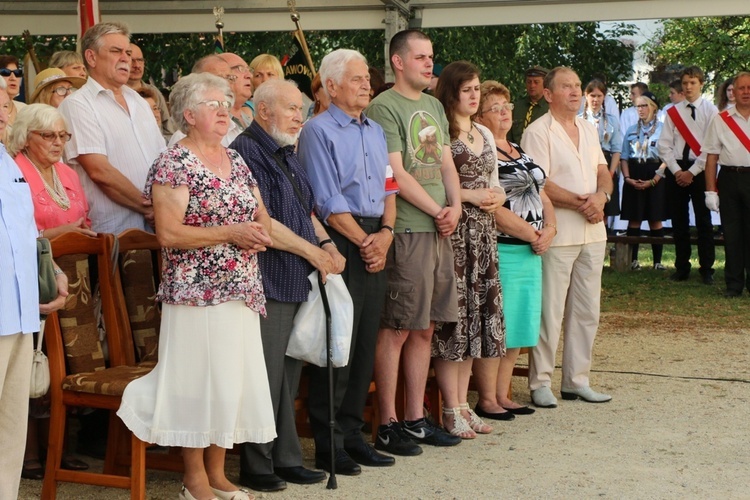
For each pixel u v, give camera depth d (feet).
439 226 16.24
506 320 18.61
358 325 15.58
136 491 13.23
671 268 39.91
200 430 12.82
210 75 13.30
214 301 12.80
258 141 14.58
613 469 15.84
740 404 20.12
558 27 51.21
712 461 16.33
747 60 56.75
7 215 11.81
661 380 22.21
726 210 32.42
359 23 29.89
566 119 20.15
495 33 49.80
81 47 16.55
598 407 19.92
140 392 13.06
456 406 17.56
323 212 15.26
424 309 16.21
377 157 15.71
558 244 19.70
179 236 12.67
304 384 17.30
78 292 14.12
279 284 14.28
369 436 18.02
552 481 15.19
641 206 38.58
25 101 27.55
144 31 31.32
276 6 30.14
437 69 26.30
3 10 31.40
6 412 12.19
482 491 14.70
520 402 20.30
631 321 29.09
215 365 12.84
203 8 30.53
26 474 14.98
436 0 29.12
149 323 15.21
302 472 14.90
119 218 16.22
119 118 16.46
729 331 27.68
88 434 16.30
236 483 14.99
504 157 18.72
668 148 35.50
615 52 53.26
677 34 58.34
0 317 11.64
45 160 14.96
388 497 14.37
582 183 19.92
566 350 20.56
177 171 12.80
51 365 13.69
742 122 31.91
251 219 13.39
